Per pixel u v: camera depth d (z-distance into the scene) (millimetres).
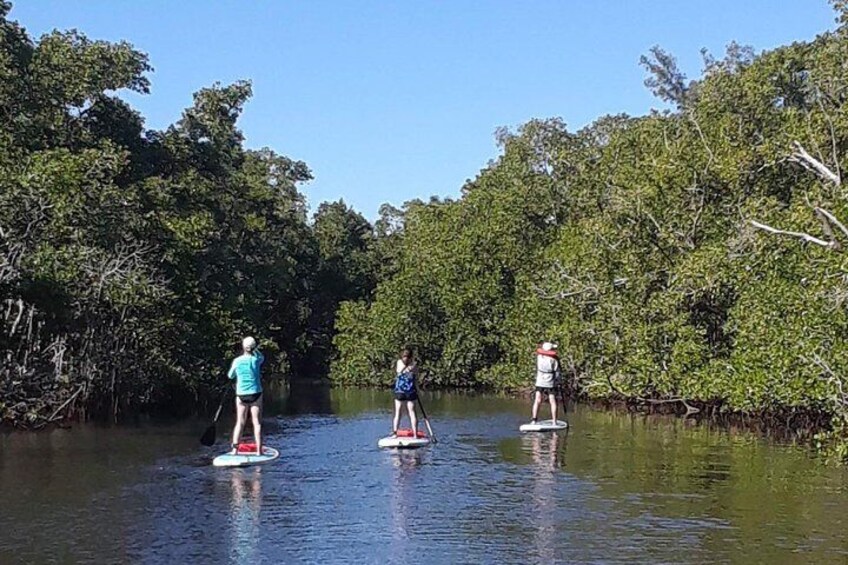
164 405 28031
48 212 22844
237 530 10531
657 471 14805
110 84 31938
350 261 61781
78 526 10711
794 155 23047
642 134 34312
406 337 42094
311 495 12648
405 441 18000
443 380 41844
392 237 63625
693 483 13641
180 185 33562
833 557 9320
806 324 18406
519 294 38438
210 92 38250
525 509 11711
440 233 44781
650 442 18875
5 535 10250
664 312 26266
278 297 56438
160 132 35844
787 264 21828
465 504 12031
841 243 18984
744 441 19172
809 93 34156
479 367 40844
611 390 28250
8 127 27062
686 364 25266
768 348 20312
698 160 27969
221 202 38875
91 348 23219
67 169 22609
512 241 40812
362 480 13914
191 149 36969
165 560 9211
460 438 19562
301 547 9750
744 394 21062
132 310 24531
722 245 24844
